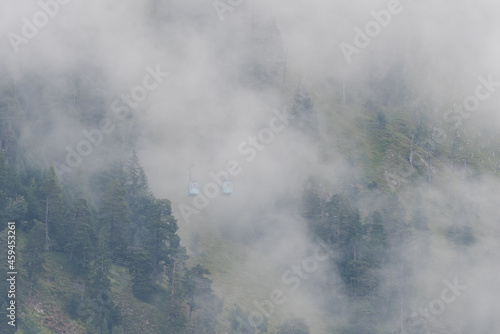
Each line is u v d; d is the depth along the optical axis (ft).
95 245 328.70
